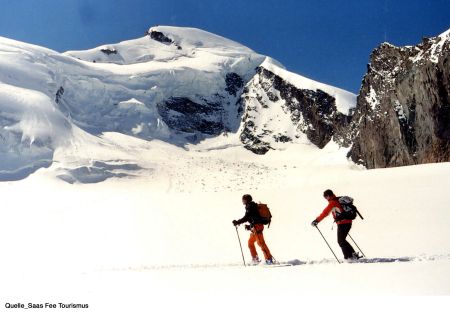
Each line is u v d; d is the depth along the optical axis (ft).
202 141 390.42
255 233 32.89
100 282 28.48
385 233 44.34
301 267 28.63
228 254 43.57
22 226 70.79
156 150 329.93
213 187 255.50
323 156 329.31
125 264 40.88
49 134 273.33
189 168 300.40
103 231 62.44
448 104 183.01
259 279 25.76
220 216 67.41
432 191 68.28
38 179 241.14
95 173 259.60
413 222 47.88
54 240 58.13
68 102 333.62
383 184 85.10
